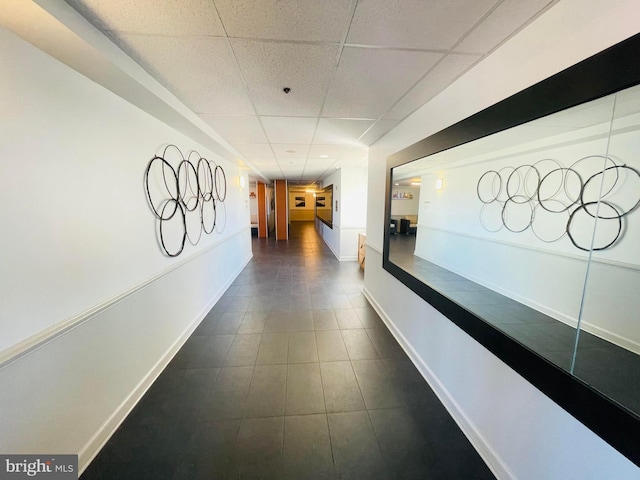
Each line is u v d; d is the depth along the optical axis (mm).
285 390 1893
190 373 2074
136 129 1831
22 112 1052
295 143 3318
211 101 1943
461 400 1602
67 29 998
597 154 1373
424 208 2785
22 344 1047
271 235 10188
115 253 1619
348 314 3180
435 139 1781
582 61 860
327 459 1393
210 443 1476
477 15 1016
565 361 1043
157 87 1643
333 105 2004
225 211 4074
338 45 1235
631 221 1217
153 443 1470
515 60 1154
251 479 1293
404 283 2385
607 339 1240
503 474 1276
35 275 1105
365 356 2316
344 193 5793
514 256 1976
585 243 1465
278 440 1498
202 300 3068
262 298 3705
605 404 832
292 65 1430
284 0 944
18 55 1033
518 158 1929
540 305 1653
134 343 1772
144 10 1001
